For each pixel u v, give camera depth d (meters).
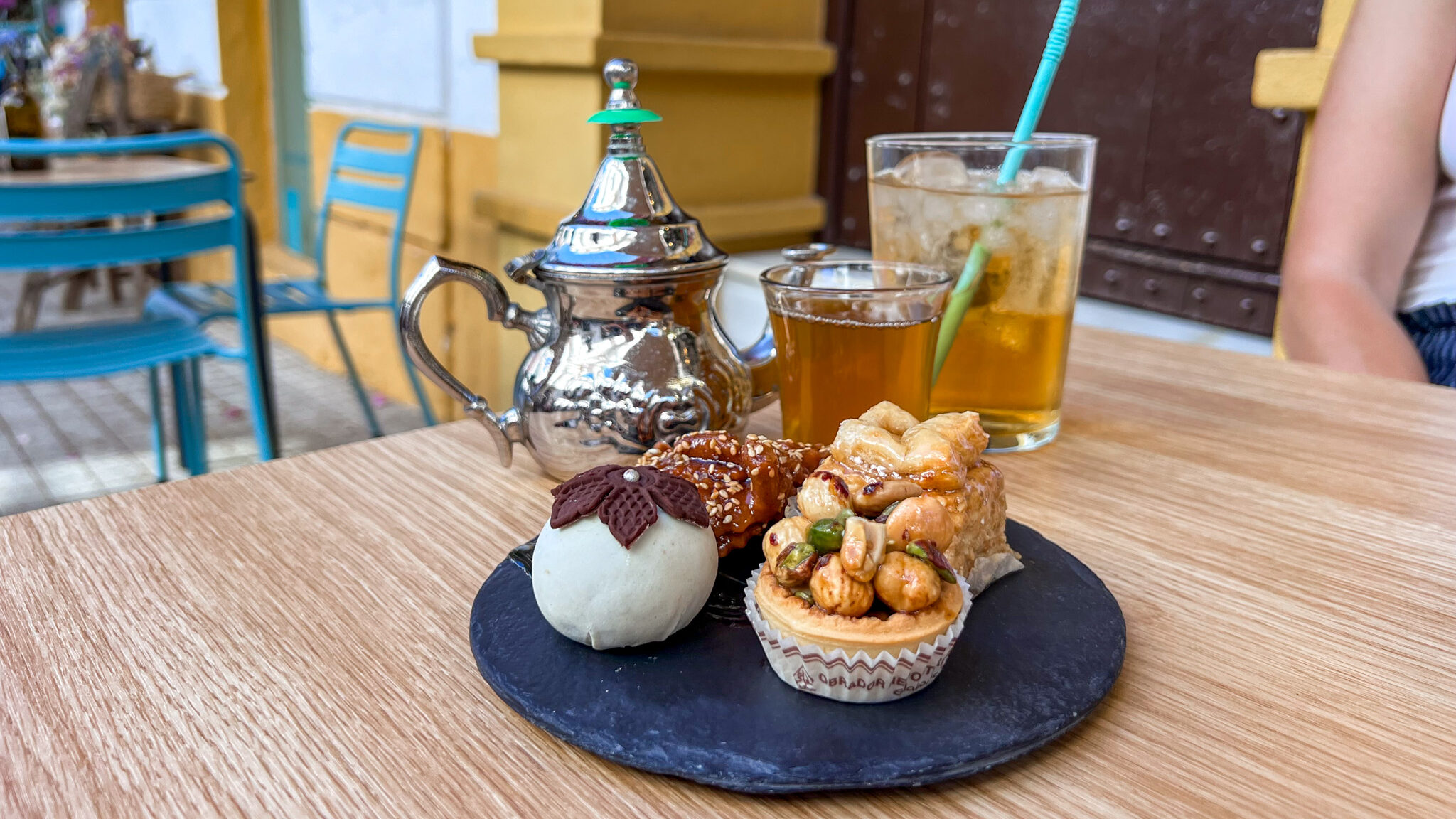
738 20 1.05
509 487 0.34
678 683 0.22
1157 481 0.36
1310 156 0.62
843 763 0.19
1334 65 0.62
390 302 1.26
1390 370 0.51
